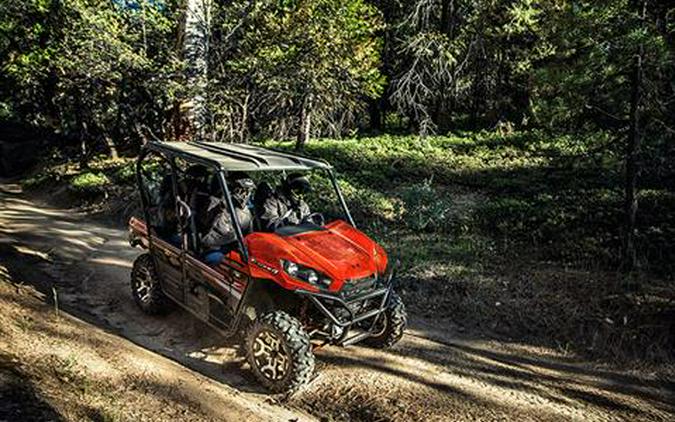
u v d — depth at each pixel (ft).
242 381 15.98
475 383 16.99
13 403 10.28
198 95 41.88
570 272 28.07
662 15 27.14
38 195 60.03
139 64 40.19
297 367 14.58
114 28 38.29
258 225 18.61
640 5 27.20
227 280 16.37
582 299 24.12
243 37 42.14
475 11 71.20
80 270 27.14
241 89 44.09
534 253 31.81
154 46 42.75
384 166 55.98
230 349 18.15
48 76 62.39
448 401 15.65
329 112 70.03
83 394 11.98
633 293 24.35
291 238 16.39
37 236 34.91
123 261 29.63
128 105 55.47
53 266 27.53
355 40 41.45
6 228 37.14
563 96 29.66
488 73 75.46
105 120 67.36
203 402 13.57
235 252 16.16
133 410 12.14
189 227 18.45
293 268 14.87
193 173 19.21
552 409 15.62
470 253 31.12
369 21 44.14
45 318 17.34
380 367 17.57
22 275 23.72
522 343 20.68
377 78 44.78
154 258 20.40
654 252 30.42
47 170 69.87
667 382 17.99
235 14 41.11
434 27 76.95
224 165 16.46
